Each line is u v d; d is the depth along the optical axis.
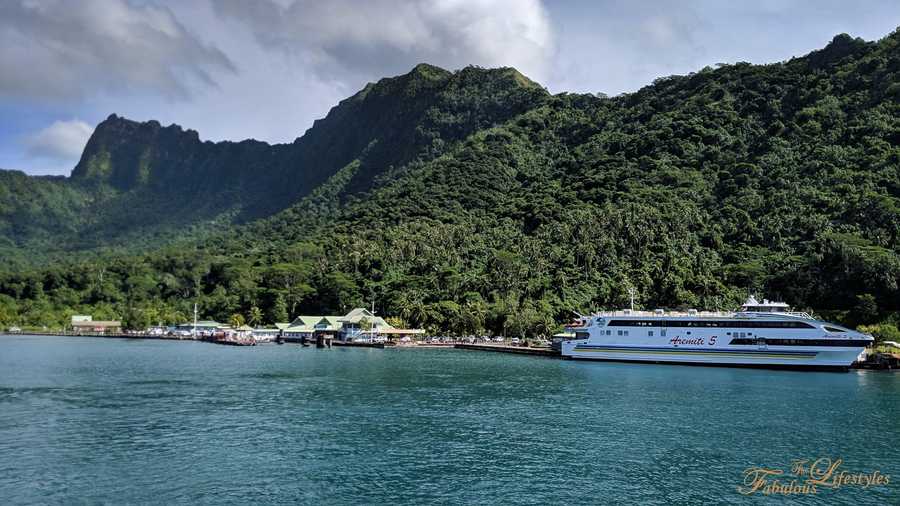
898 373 116.25
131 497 45.06
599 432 64.81
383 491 46.69
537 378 108.31
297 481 48.69
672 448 58.69
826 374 114.75
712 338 126.94
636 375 113.31
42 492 45.81
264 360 145.25
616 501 45.28
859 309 159.62
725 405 80.38
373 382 101.81
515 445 59.41
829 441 61.50
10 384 97.06
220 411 74.75
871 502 45.72
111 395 86.31
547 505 44.31
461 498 45.44
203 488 46.97
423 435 63.12
